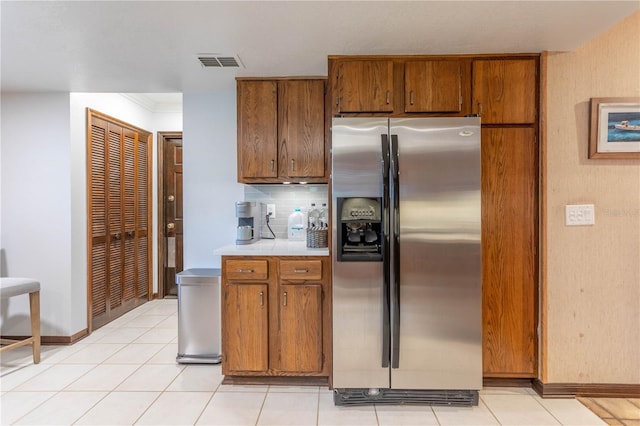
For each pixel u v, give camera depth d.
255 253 2.29
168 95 3.99
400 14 1.79
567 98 2.18
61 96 2.99
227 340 2.31
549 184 2.19
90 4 1.69
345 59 2.23
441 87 2.21
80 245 3.14
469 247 2.07
